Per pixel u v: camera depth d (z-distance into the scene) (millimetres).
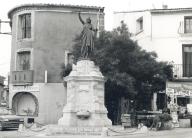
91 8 40469
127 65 32031
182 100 36906
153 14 40250
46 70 39625
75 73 23469
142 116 30562
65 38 40250
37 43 39938
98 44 31375
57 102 39500
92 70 23609
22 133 24391
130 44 31672
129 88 30406
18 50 40812
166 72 35375
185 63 39094
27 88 40062
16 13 41594
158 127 27250
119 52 31062
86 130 22156
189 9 38906
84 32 24469
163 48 39781
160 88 34438
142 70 32156
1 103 51438
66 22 40344
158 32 40062
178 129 28047
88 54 24344
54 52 40031
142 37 40938
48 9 40094
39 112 39281
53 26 40156
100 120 23016
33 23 40094
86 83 23328
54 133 22484
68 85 23750
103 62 30234
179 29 39344
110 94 32094
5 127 30484
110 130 21672
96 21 40438
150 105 36344
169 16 39781
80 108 23203
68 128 22500
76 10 40375
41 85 39500
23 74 40156
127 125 28953
